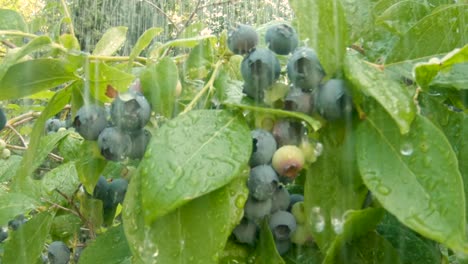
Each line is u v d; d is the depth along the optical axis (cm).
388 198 17
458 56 18
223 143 19
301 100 20
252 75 20
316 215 20
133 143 22
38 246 27
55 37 23
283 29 21
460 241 16
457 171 17
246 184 20
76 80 23
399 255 20
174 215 18
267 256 20
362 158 18
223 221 18
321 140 20
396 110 17
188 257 18
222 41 24
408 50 21
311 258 21
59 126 33
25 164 24
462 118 21
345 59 19
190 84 25
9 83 22
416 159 18
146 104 22
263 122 20
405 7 23
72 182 28
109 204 27
